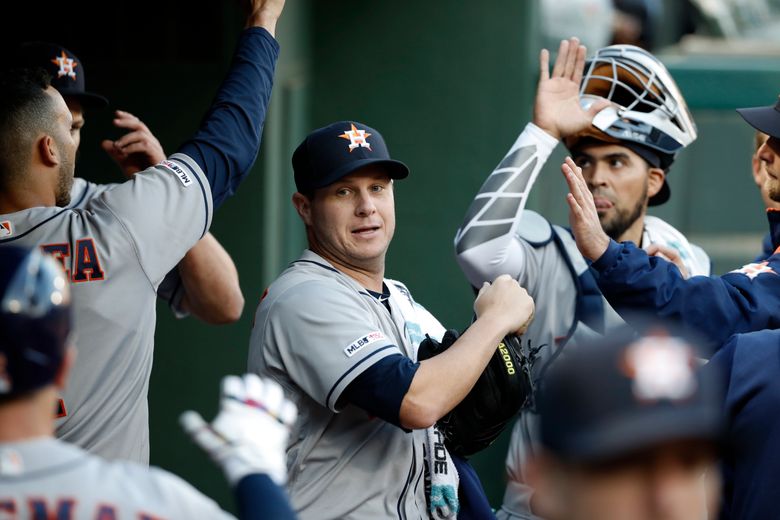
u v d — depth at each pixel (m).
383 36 23.36
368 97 23.52
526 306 10.43
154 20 18.70
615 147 13.90
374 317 10.73
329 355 9.91
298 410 10.35
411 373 9.68
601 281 11.45
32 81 9.97
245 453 6.51
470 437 10.57
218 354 19.41
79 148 18.73
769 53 29.19
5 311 5.77
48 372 5.92
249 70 10.76
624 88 14.01
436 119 23.41
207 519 6.15
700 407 4.84
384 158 10.82
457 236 13.27
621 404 4.85
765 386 9.99
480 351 9.89
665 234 14.73
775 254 12.06
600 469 4.87
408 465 10.42
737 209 25.98
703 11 30.45
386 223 11.02
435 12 23.22
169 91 18.80
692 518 4.95
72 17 18.66
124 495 6.03
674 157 14.55
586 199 11.48
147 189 9.77
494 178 13.12
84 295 9.43
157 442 19.59
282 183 20.55
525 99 23.20
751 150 25.75
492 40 23.19
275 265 19.81
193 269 13.10
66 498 5.94
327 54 23.45
